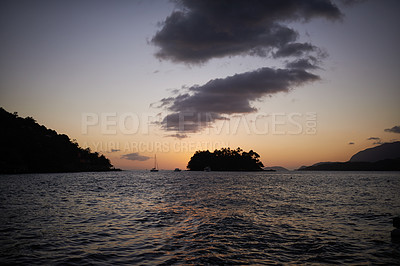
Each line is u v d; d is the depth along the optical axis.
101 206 26.25
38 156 178.75
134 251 11.90
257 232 15.60
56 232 15.34
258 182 80.38
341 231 16.02
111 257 11.08
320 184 71.50
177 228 16.56
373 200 32.91
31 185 60.62
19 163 163.50
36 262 10.45
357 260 11.02
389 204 28.98
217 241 13.62
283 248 12.55
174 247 12.57
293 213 22.58
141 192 43.00
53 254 11.43
